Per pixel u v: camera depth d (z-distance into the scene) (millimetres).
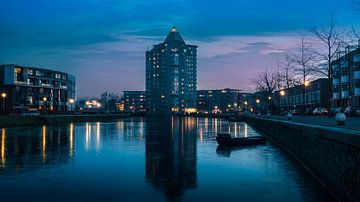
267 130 58250
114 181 23078
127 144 46500
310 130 24109
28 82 152125
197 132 71875
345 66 90812
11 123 86500
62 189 20844
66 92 179500
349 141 14312
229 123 120500
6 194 19703
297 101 138750
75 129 79500
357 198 13781
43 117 100188
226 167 28141
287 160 31391
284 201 18250
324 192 19266
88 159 32562
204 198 19000
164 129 82750
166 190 20672
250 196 19328
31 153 36719
